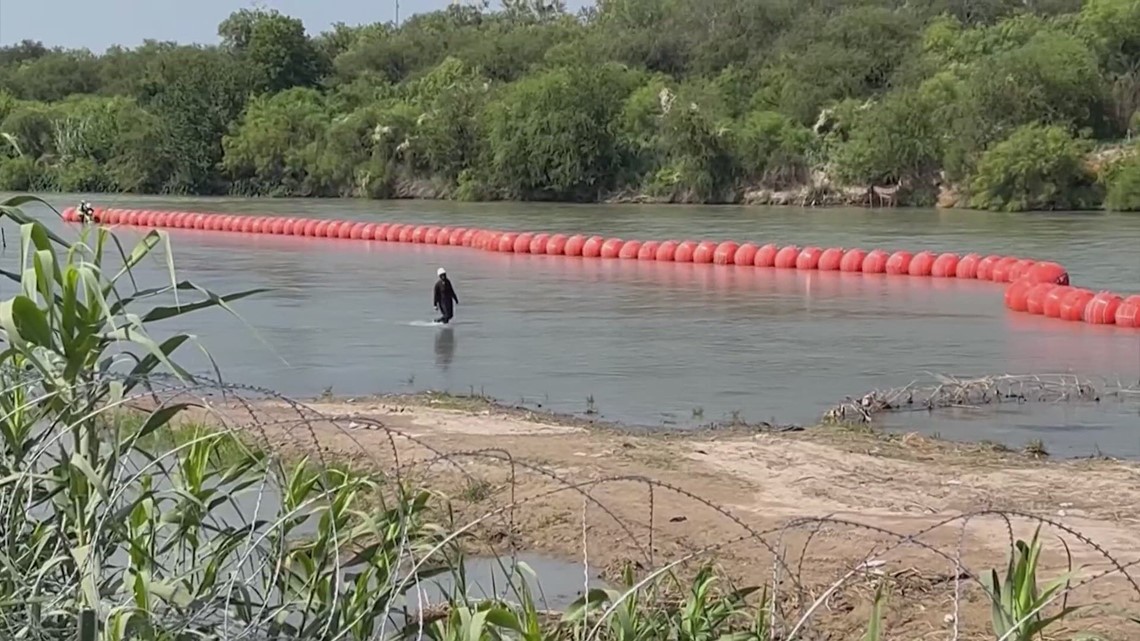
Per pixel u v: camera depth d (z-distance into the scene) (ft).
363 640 17.66
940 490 36.24
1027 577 19.58
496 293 94.43
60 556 16.66
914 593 27.12
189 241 146.61
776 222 174.19
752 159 228.02
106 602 16.40
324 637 16.87
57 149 273.75
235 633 16.58
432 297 91.40
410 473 31.86
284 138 259.39
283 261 121.80
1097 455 42.73
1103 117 221.05
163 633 15.96
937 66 241.96
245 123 264.72
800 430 45.88
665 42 297.74
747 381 58.18
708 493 35.63
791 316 81.00
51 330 16.19
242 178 265.54
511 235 133.49
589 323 78.02
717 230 159.22
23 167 266.16
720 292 94.63
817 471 38.47
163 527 18.39
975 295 92.17
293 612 18.42
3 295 77.46
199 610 16.49
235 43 310.65
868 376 59.36
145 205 220.84
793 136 226.99
